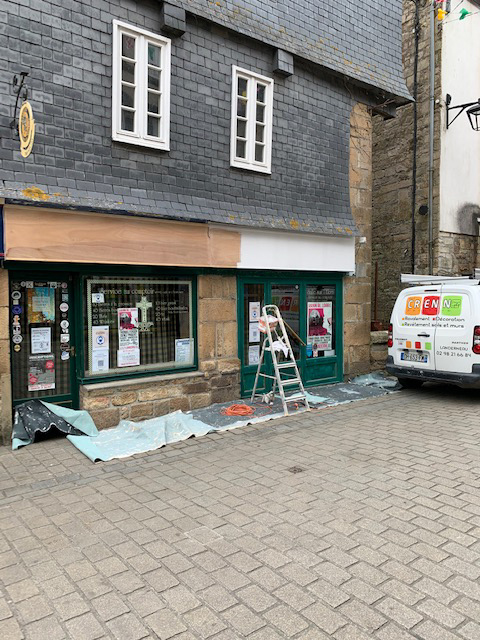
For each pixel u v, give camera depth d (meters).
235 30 7.07
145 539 3.59
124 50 6.26
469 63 11.80
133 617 2.73
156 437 5.91
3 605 2.86
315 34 8.38
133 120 6.42
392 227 12.25
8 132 5.38
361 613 2.71
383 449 5.53
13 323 5.93
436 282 8.59
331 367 9.20
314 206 8.54
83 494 4.43
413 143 11.60
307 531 3.65
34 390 6.10
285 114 8.03
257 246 7.62
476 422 6.64
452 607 2.74
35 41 5.54
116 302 6.54
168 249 6.58
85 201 5.75
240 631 2.59
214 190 7.16
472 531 3.61
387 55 9.69
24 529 3.78
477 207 12.19
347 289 9.31
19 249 5.42
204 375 7.28
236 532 3.67
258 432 6.30
